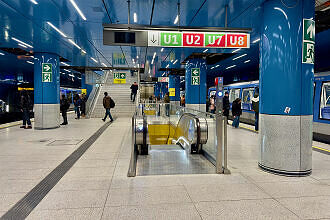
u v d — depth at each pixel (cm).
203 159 486
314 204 275
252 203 278
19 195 301
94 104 1605
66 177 368
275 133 381
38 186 331
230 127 991
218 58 1234
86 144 629
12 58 1344
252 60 1425
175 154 534
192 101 1109
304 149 372
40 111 933
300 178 363
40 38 810
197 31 491
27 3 532
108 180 355
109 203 277
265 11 398
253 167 423
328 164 437
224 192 309
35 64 960
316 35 860
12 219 241
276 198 291
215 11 586
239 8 565
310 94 377
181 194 303
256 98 867
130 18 635
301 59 367
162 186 330
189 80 1123
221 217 246
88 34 771
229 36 498
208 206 270
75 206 270
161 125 1041
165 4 538
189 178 364
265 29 398
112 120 1215
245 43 503
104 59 1311
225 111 1044
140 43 479
